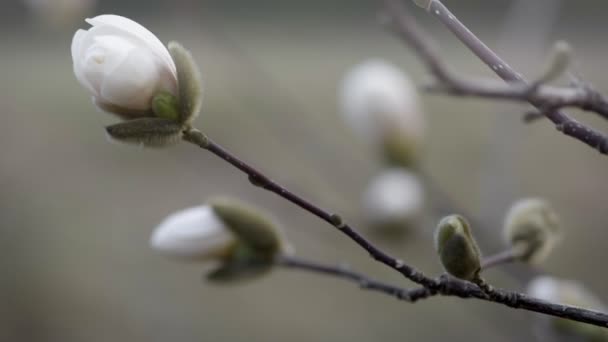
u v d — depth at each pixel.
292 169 1.66
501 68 0.64
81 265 2.07
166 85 0.67
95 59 0.67
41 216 2.12
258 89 1.30
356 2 1.89
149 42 0.68
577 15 1.54
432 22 1.48
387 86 1.11
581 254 1.66
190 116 0.67
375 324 1.77
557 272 1.61
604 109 0.70
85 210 2.15
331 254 1.68
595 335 0.78
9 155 2.13
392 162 1.11
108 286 2.03
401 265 0.66
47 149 2.16
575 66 0.71
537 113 0.70
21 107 2.20
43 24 1.33
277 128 1.35
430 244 1.12
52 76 2.26
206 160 1.33
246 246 0.79
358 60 2.07
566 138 1.88
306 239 1.70
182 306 1.98
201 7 1.20
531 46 1.04
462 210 1.08
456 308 1.67
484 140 1.98
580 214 1.72
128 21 0.68
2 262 2.07
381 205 1.11
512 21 1.07
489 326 1.46
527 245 0.74
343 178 1.32
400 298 0.72
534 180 1.79
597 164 1.82
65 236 2.10
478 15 1.45
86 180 2.15
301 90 2.05
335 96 2.03
